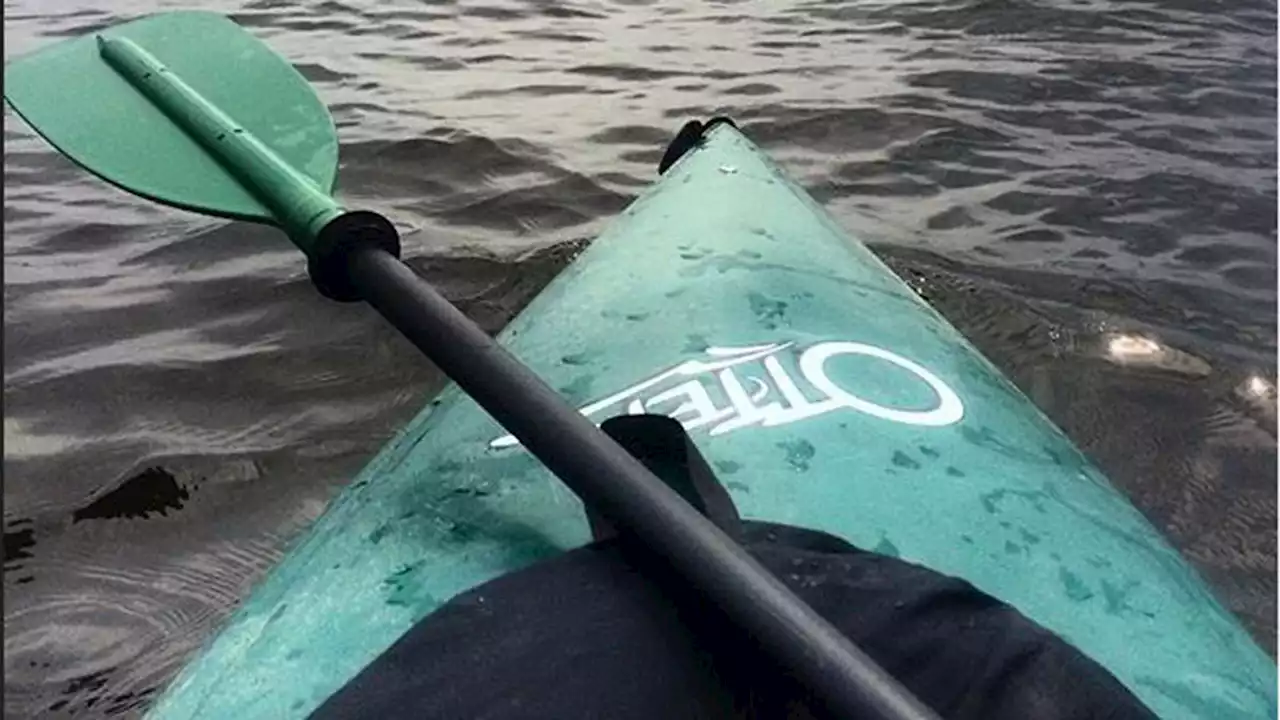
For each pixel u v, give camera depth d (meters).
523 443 0.68
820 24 3.11
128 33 1.26
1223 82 2.61
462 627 0.56
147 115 1.12
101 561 1.13
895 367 0.96
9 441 1.29
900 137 2.29
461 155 2.15
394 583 0.69
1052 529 0.77
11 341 1.49
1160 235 1.87
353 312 1.56
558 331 1.04
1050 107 2.46
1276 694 0.67
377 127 2.28
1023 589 0.70
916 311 1.13
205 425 1.33
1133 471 1.29
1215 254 1.81
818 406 0.86
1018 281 1.71
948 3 3.23
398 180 2.05
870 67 2.73
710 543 0.56
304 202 0.91
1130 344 1.54
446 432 0.88
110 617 1.07
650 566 0.59
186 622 1.06
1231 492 1.25
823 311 1.05
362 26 3.04
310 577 0.73
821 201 2.01
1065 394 1.42
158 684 1.00
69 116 1.13
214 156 1.04
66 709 0.97
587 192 2.01
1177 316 1.62
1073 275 1.73
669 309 1.04
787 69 2.72
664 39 2.99
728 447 0.80
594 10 3.27
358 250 0.84
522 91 2.55
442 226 1.87
